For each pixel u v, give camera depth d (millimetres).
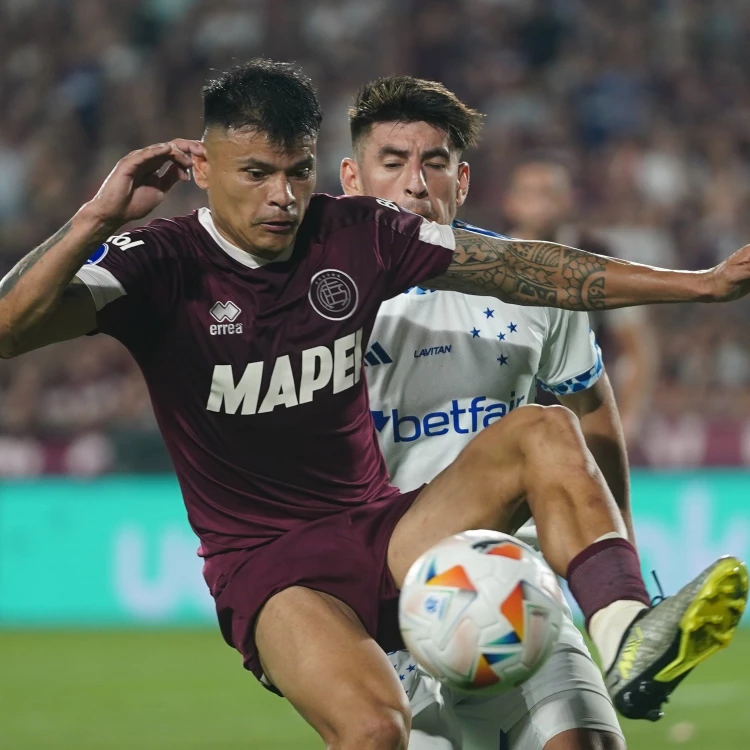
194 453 13344
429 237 13625
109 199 11672
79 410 44406
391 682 11836
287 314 13023
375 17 58469
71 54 57438
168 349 12969
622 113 56438
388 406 15180
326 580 12820
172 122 55844
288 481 13328
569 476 11891
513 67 58031
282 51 57875
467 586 11266
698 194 54188
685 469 41406
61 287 11742
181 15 58344
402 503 13203
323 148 54375
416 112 15477
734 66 59750
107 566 41281
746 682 30719
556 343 15797
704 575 10562
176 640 37938
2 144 54750
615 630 11055
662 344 45719
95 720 26125
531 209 24062
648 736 24078
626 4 59938
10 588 40844
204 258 12992
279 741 23906
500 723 14047
